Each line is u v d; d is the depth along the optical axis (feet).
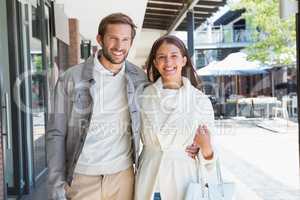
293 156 18.86
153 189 6.98
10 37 14.88
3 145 11.48
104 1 23.75
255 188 13.60
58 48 23.11
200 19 34.65
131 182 7.34
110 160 7.06
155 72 7.35
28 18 17.22
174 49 7.05
